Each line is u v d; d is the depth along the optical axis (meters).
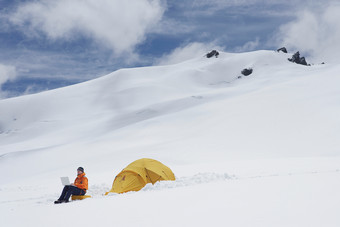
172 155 58.34
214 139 67.25
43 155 83.94
